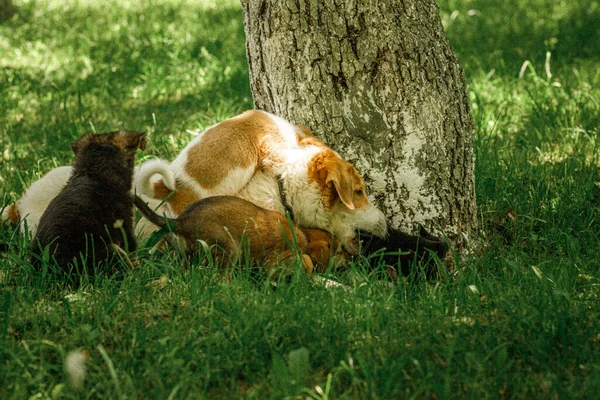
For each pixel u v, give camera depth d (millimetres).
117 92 12945
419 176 6863
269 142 6773
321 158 6660
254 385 4902
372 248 6785
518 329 5438
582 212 7832
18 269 6469
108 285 6055
